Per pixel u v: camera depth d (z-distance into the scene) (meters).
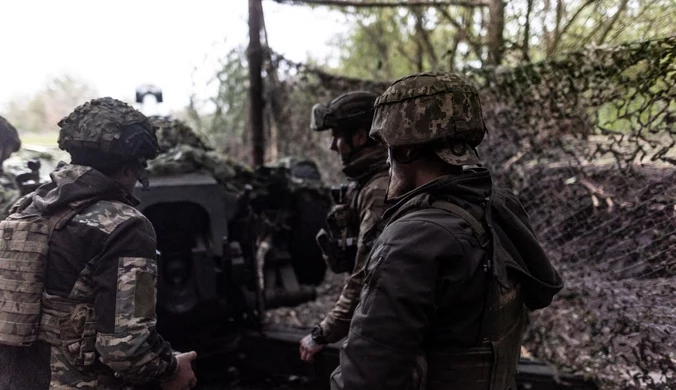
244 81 4.82
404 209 1.17
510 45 3.48
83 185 1.59
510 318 1.19
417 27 4.57
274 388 2.69
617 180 2.17
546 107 2.41
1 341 1.51
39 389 1.54
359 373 1.05
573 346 2.37
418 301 1.03
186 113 4.66
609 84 2.07
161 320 2.38
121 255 1.52
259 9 4.25
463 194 1.17
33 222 1.55
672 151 1.96
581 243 2.40
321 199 3.24
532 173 2.62
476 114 1.17
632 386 2.07
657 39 1.87
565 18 3.21
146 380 1.57
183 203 2.47
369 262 1.14
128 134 1.67
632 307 2.08
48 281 1.54
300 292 3.00
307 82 4.16
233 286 2.69
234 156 5.04
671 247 1.96
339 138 2.05
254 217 2.82
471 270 1.07
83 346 1.51
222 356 2.70
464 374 1.13
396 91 1.18
